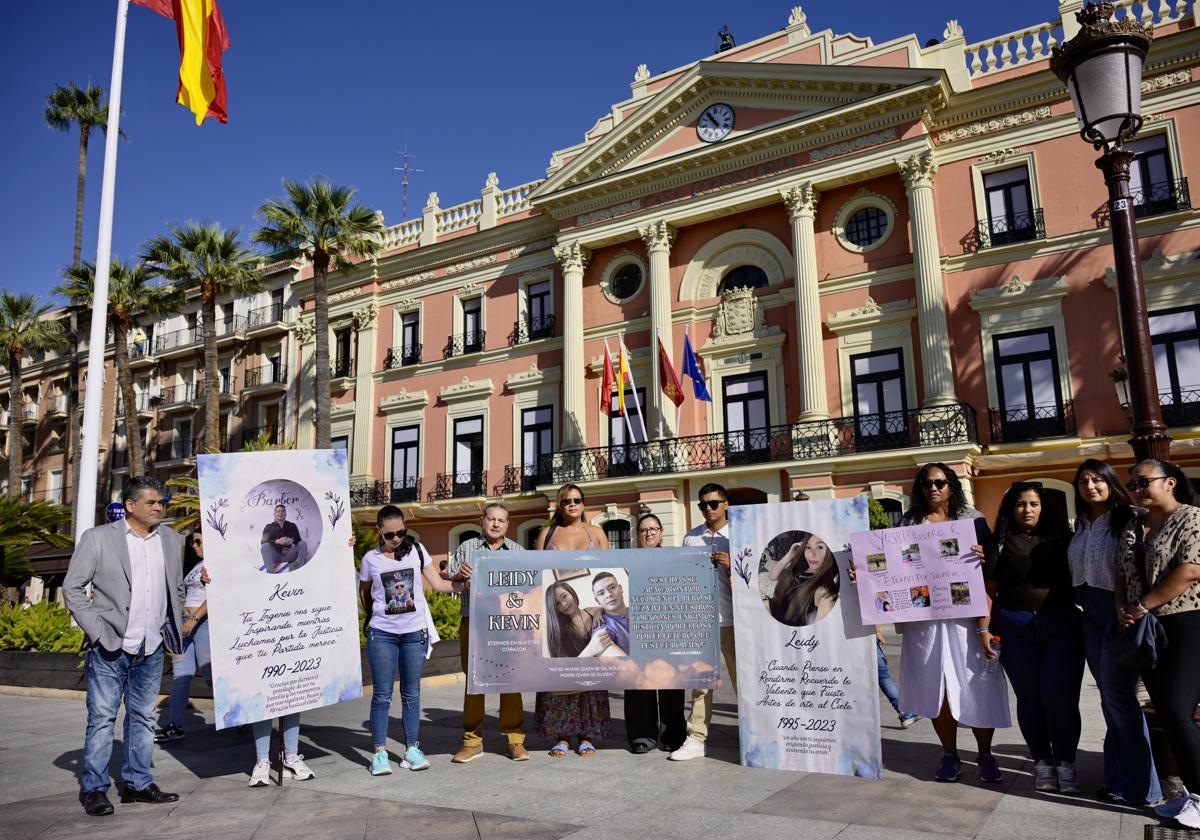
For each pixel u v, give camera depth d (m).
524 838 4.27
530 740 7.19
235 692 5.45
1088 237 18.31
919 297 19.27
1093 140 6.10
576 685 6.04
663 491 21.28
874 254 20.64
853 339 20.44
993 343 19.02
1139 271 5.73
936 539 5.34
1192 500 4.48
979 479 18.88
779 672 5.84
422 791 5.37
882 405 19.94
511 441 25.55
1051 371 18.39
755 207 22.12
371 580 6.28
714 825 4.42
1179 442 16.61
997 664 5.18
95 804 4.99
